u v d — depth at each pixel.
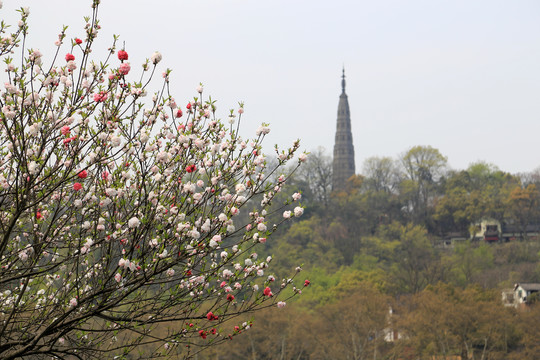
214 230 7.43
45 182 7.44
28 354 7.16
